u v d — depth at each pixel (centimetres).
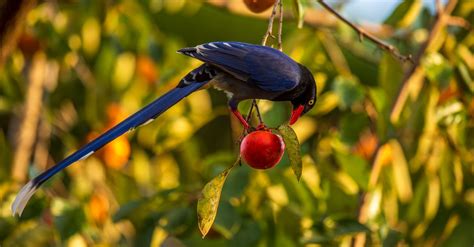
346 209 1216
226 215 1143
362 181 1202
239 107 1016
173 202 1177
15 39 1208
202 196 885
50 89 1462
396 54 1074
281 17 912
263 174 1191
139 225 1181
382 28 1381
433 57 1230
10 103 1438
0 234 1199
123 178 1385
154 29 1462
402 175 1270
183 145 1448
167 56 1441
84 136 1460
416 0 1362
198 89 958
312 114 1275
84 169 1366
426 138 1289
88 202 1337
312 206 1212
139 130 1394
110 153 1367
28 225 1209
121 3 1414
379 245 1180
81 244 1225
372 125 1251
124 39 1429
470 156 1302
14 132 1453
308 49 1295
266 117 1182
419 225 1311
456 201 1321
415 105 1273
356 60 1705
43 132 1453
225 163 1196
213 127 1673
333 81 1248
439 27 1264
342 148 1241
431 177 1298
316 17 1299
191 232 1181
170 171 1442
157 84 1330
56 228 1180
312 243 1138
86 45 1407
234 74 948
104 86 1434
